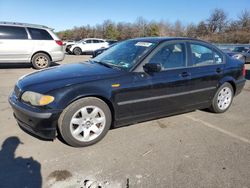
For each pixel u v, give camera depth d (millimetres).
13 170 2881
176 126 4320
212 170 3021
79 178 2779
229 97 5141
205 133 4086
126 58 4004
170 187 2688
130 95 3652
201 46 4621
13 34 9469
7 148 3342
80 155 3246
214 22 60906
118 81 3541
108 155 3273
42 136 3281
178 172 2957
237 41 49344
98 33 70812
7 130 3875
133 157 3250
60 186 2639
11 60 9555
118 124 3742
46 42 10031
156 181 2777
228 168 3074
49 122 3150
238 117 4934
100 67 3914
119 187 2658
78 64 4293
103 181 2744
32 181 2705
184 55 4309
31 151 3289
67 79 3373
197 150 3500
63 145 3471
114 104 3541
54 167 2963
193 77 4320
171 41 4219
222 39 51281
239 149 3580
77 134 3365
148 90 3807
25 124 3354
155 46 4004
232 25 57969
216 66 4746
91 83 3357
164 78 3957
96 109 3449
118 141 3672
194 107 4602
